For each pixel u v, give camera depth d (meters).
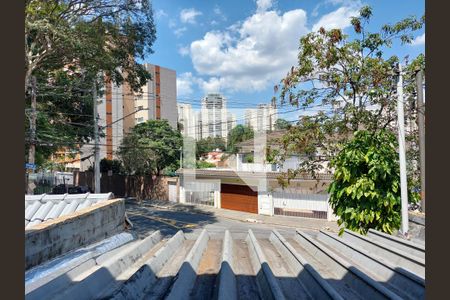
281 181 9.20
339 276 2.00
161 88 39.06
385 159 3.98
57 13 9.36
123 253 2.18
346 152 4.18
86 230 3.01
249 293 1.70
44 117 17.92
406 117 6.97
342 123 7.67
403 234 3.65
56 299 1.33
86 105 22.27
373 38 7.31
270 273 1.77
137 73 12.55
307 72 7.62
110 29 10.68
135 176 29.98
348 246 2.57
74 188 26.56
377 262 2.09
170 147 28.59
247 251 2.69
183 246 2.73
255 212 20.78
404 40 7.12
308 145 8.03
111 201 3.82
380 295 1.53
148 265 1.84
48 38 9.15
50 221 2.62
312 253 2.61
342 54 7.23
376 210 3.87
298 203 19.16
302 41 7.54
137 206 24.58
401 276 1.82
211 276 1.98
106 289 1.63
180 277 1.73
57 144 17.67
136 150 27.78
